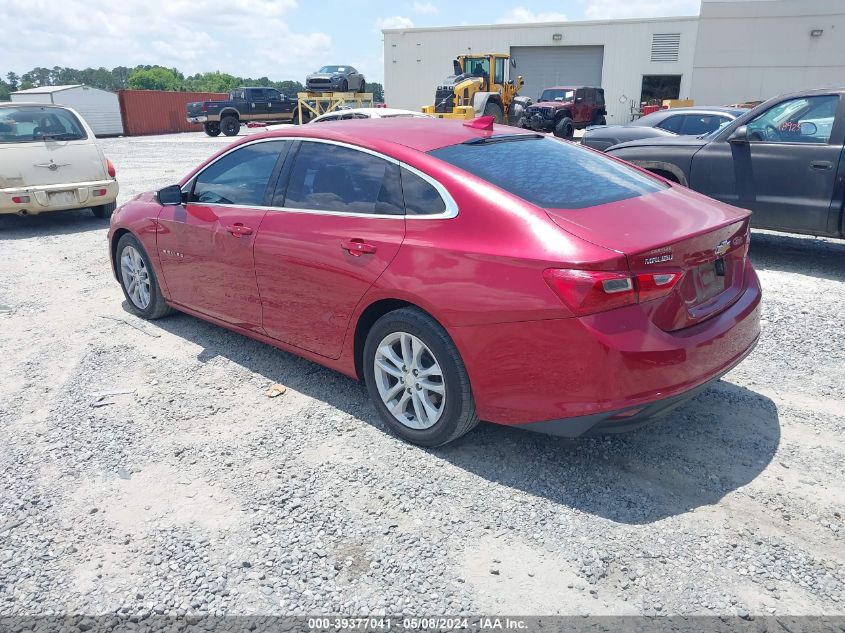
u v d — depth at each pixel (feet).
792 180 21.57
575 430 9.74
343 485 10.56
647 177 13.07
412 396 11.43
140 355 15.87
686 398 10.08
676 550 8.96
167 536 9.44
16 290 21.45
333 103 98.99
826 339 16.02
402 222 11.25
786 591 8.23
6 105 31.94
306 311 12.96
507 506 9.96
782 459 11.05
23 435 12.26
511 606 8.08
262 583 8.53
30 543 9.35
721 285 11.10
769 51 93.25
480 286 10.07
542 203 10.47
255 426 12.45
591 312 9.23
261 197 13.94
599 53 115.65
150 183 46.09
